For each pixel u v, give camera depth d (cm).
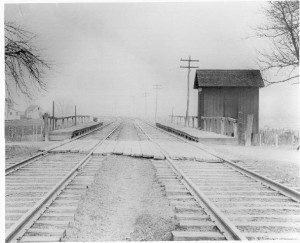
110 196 832
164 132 2911
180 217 605
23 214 620
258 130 2769
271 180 850
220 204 700
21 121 4109
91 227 622
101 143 1777
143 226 639
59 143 1714
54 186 771
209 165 1148
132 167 1159
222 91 2788
